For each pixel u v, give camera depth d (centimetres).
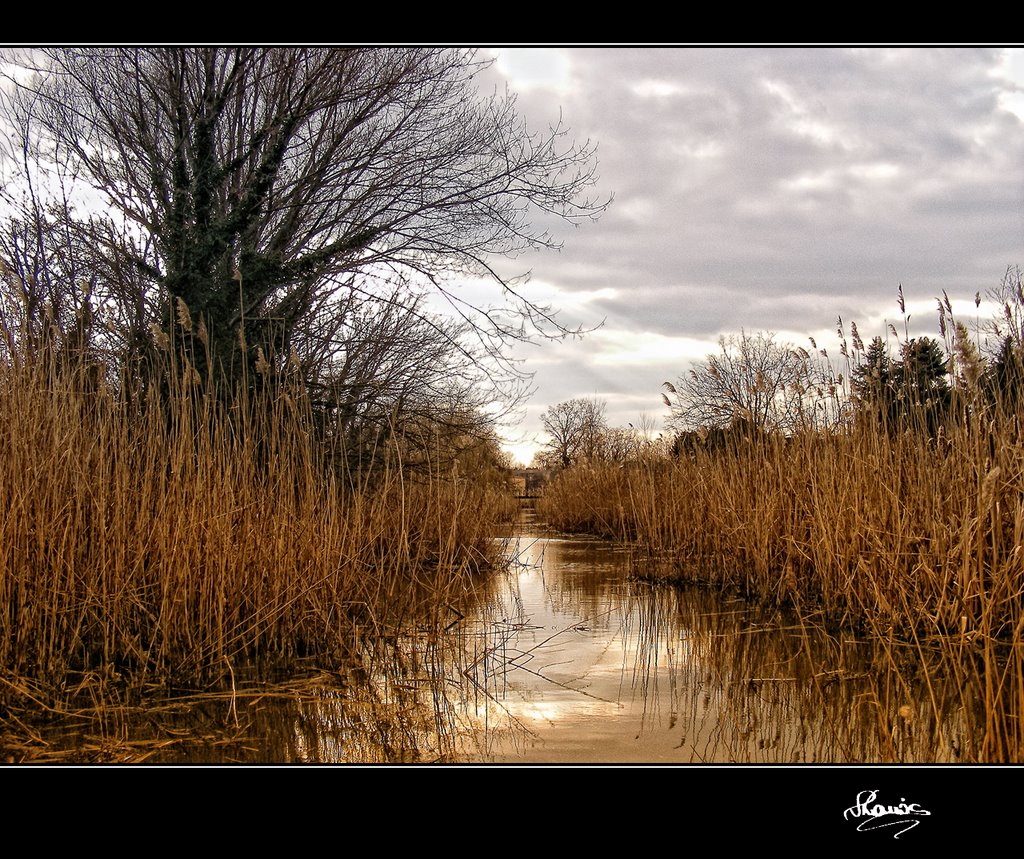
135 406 680
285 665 608
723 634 705
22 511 532
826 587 728
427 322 1142
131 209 1058
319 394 1073
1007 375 605
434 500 1027
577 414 4684
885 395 775
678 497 1138
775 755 415
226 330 971
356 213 1261
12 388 554
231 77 1012
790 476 853
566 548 1566
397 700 520
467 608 859
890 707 486
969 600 559
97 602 548
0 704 481
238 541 624
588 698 520
